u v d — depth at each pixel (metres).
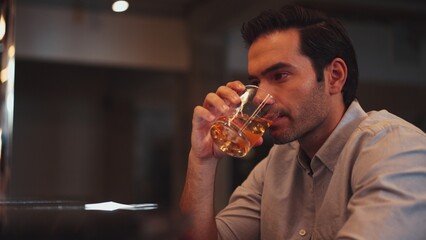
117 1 6.88
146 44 7.55
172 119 8.97
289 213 1.35
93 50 7.31
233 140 1.22
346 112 1.27
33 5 7.05
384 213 0.95
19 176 8.58
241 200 1.53
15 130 8.53
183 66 7.70
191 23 7.50
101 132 9.08
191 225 0.51
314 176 1.29
